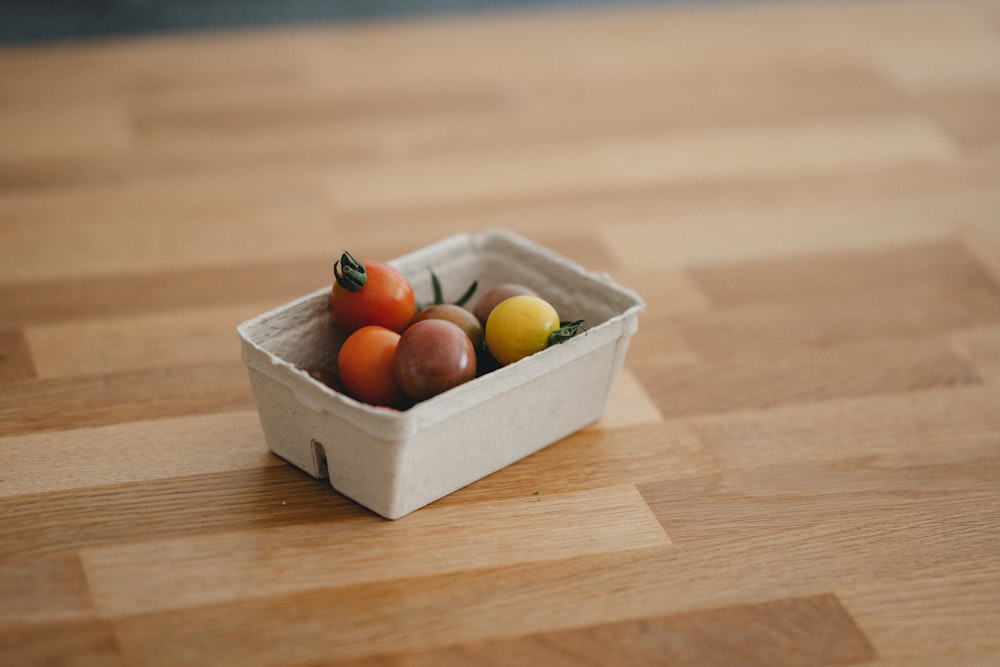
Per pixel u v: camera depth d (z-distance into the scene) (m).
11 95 1.10
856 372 0.85
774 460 0.79
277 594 0.70
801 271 0.94
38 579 0.70
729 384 0.84
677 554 0.73
